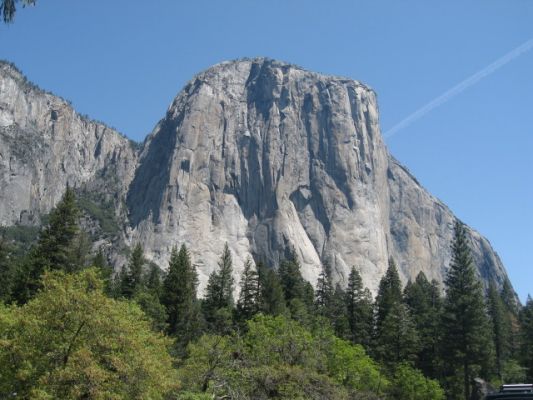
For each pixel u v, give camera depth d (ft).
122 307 89.76
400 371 197.47
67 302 73.31
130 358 74.59
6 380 71.82
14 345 71.92
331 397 98.12
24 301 169.48
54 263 181.57
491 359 223.71
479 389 217.36
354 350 167.32
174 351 165.37
